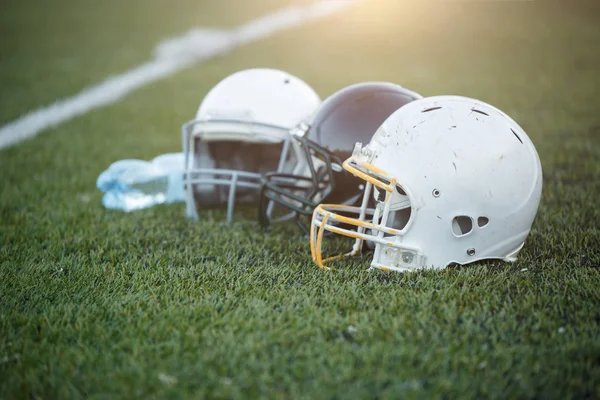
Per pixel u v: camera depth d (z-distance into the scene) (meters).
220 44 15.28
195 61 13.63
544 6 15.43
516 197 3.33
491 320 2.89
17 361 2.70
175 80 11.96
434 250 3.36
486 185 3.27
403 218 3.50
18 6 20.30
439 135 3.29
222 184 4.68
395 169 3.30
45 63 13.48
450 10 15.93
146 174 5.29
